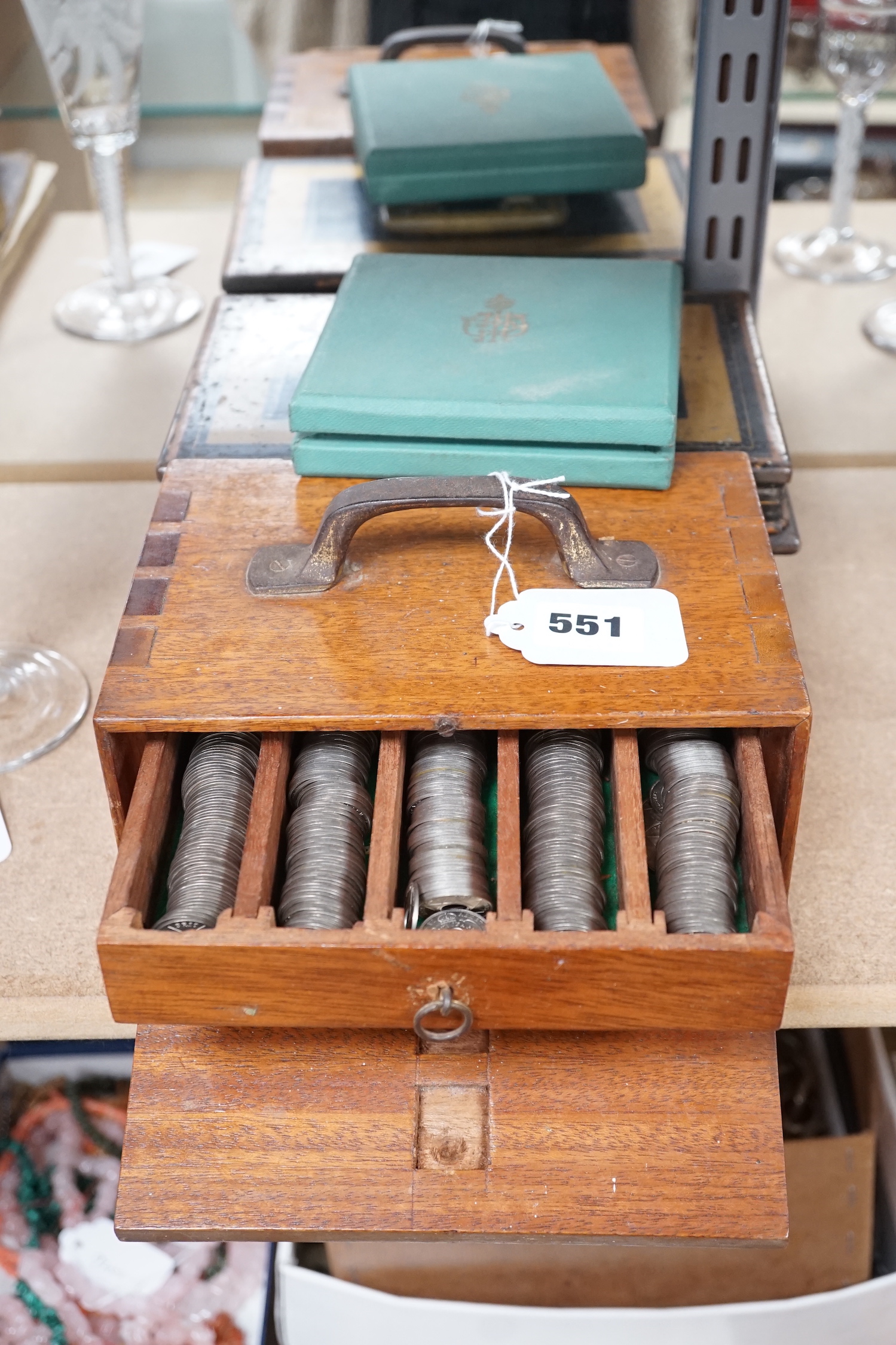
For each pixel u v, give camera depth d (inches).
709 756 27.1
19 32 62.2
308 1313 38.3
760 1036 26.4
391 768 26.4
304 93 57.8
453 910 25.9
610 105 47.3
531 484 28.2
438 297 36.4
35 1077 44.1
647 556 29.6
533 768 27.9
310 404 31.6
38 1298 40.3
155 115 69.7
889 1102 40.6
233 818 26.7
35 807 33.7
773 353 49.0
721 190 40.4
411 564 30.0
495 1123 25.7
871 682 36.4
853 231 56.6
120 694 26.6
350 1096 26.0
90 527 42.7
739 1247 25.1
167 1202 25.3
